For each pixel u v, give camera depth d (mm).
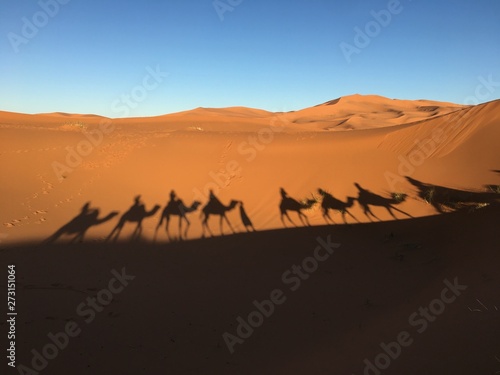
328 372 4516
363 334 5363
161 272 8141
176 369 4672
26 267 7965
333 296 6887
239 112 94688
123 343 5223
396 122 65625
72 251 9180
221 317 6129
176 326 5789
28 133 19672
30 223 11109
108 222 11578
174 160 16547
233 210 12836
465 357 4371
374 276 7668
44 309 6082
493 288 5879
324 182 14000
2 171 14828
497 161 13125
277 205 12945
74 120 37469
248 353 5062
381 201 12289
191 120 38531
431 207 11320
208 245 10109
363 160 15297
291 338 5449
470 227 8961
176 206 13086
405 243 9305
